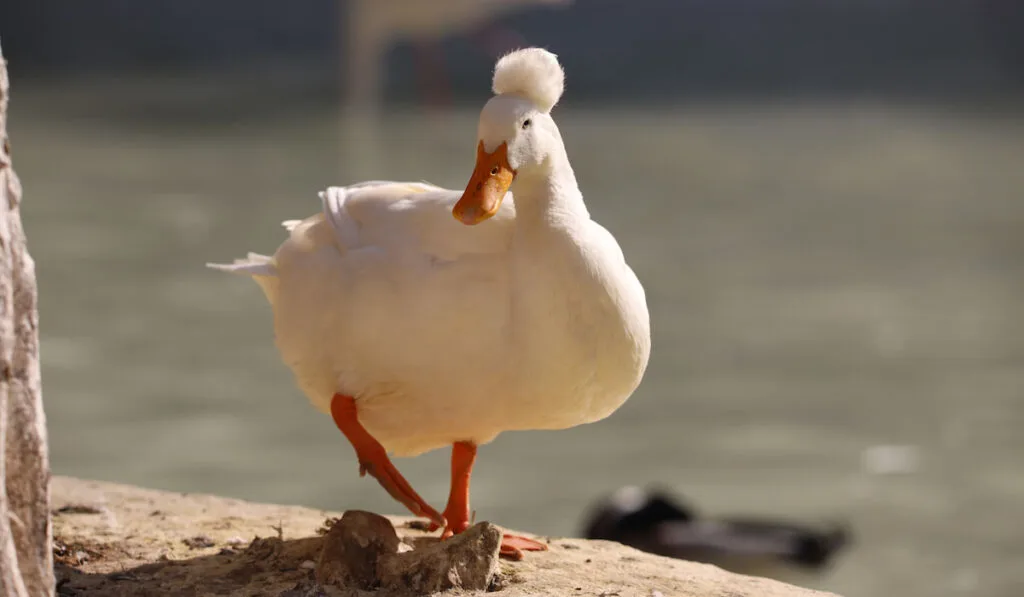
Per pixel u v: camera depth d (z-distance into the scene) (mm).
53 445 11352
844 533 9656
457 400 4684
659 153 29375
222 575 4777
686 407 12914
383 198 4871
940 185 25500
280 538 5098
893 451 11578
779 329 15680
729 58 44125
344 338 4711
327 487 10484
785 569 9367
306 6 51531
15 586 3430
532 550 5266
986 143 30547
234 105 37312
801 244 20391
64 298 16719
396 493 4660
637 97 38156
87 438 11578
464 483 5141
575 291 4504
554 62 4605
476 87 40375
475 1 30547
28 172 26781
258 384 13383
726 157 28844
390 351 4629
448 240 4621
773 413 12680
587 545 5516
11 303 3482
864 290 17531
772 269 18750
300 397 13000
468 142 30859
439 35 32719
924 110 35625
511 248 4570
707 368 14164
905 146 30250
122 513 5738
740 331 15547
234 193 24641
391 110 36188
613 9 49781
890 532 9820
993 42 45500
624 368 4660
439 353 4586
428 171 26500
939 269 18797
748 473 11078
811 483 10852
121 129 33125
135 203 23578
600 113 35625
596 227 4703
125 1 50812
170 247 19906
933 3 50312
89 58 46500
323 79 42500
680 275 18344
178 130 33094
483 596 4531
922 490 10602
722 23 48875
